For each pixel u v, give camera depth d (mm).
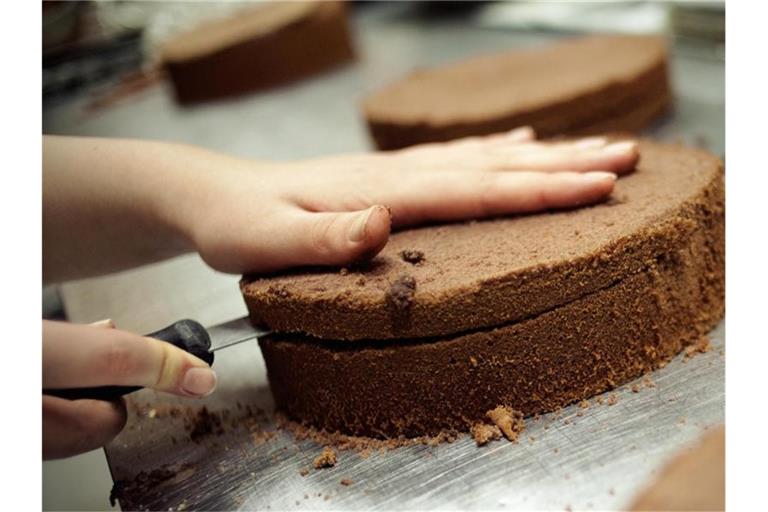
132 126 2480
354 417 907
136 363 784
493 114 1653
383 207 883
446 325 836
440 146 1213
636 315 904
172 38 2947
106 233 1110
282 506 832
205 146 2205
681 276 938
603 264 862
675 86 1954
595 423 857
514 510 757
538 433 858
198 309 1292
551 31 2635
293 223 917
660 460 772
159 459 954
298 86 2678
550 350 871
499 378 868
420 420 886
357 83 2580
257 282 945
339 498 826
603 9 2627
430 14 3279
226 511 840
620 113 1712
